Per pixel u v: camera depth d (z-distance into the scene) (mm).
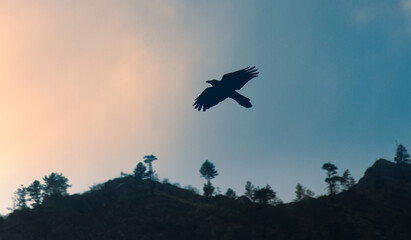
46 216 117000
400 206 116375
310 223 107750
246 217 111750
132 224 114938
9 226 112688
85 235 111188
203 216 117062
